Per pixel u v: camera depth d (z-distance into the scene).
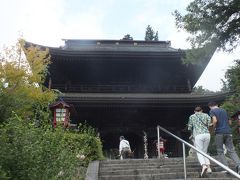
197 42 21.88
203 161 11.59
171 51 28.73
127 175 11.66
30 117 15.88
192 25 21.66
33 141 7.52
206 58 23.30
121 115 28.55
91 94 28.72
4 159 6.99
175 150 28.83
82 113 27.88
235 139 23.02
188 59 22.67
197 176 11.78
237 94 31.61
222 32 21.88
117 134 30.27
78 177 9.05
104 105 26.81
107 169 12.84
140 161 14.16
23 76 18.64
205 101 26.48
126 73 30.53
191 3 21.91
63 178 7.78
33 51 20.53
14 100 15.46
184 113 28.39
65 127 15.84
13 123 7.65
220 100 26.48
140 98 26.69
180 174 11.74
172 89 30.20
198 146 11.98
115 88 30.19
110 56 28.72
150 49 32.84
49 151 7.55
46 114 13.19
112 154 29.61
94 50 28.47
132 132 29.22
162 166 13.16
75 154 8.99
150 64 29.67
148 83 30.84
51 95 18.86
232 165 13.06
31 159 7.11
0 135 7.44
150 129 29.11
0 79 17.28
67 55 28.12
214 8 21.50
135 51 28.72
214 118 11.75
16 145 7.17
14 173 6.97
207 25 21.50
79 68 29.72
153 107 27.42
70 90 29.70
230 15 21.80
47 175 7.29
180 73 30.55
